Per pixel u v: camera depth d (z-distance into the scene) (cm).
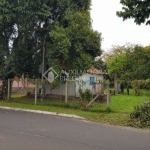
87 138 750
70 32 1673
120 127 971
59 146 643
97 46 1764
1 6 1592
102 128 933
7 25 1823
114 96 2236
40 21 1786
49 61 1764
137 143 709
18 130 840
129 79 2822
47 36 1852
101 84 1650
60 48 1634
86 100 1452
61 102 1609
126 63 3095
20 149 603
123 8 869
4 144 646
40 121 1053
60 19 1850
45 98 1886
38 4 1612
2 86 1984
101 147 648
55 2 1798
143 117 1036
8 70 1964
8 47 1948
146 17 845
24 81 1961
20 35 1884
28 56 1962
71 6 1809
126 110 1398
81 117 1182
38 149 608
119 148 646
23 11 1591
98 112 1348
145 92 2395
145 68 2783
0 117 1135
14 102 1789
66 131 851
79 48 1689
